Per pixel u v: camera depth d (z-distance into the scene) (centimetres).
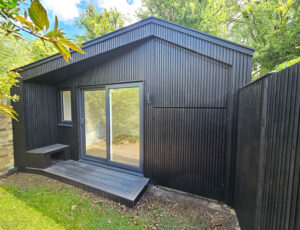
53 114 358
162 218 187
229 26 797
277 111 98
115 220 183
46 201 216
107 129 305
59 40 56
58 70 282
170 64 236
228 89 204
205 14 688
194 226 175
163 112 248
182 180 241
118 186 237
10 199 219
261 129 121
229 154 208
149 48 248
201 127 224
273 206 98
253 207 133
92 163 325
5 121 304
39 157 299
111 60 282
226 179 212
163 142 252
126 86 275
